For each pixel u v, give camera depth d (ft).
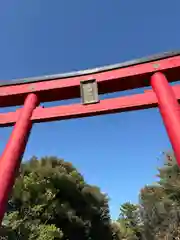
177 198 85.76
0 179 15.31
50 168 94.58
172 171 87.66
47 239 67.51
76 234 97.25
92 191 117.29
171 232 90.84
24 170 91.56
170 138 15.61
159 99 18.38
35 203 78.69
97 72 22.47
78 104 20.51
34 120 20.35
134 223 178.70
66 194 97.40
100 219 121.70
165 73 20.86
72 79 22.63
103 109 19.70
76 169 117.50
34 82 23.30
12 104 23.75
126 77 21.35
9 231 64.23
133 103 19.38
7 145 17.89
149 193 121.49
